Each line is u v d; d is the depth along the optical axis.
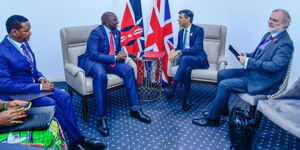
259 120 2.35
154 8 3.34
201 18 3.50
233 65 3.59
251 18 3.26
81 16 3.42
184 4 3.48
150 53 3.22
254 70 2.42
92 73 2.59
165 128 2.57
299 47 2.98
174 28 3.60
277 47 2.27
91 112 2.88
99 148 2.21
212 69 2.99
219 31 3.18
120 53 2.82
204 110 2.94
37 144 1.43
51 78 3.63
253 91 2.35
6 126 1.56
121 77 2.74
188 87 2.92
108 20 2.71
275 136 2.45
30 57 2.15
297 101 2.16
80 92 2.54
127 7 3.29
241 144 2.15
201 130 2.54
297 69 3.05
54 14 3.32
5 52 1.98
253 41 3.35
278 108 2.07
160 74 3.38
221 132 2.51
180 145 2.31
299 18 2.91
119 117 2.77
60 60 3.57
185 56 2.92
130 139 2.38
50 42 3.44
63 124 2.09
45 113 1.73
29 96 1.97
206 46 3.28
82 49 2.92
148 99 3.18
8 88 1.97
